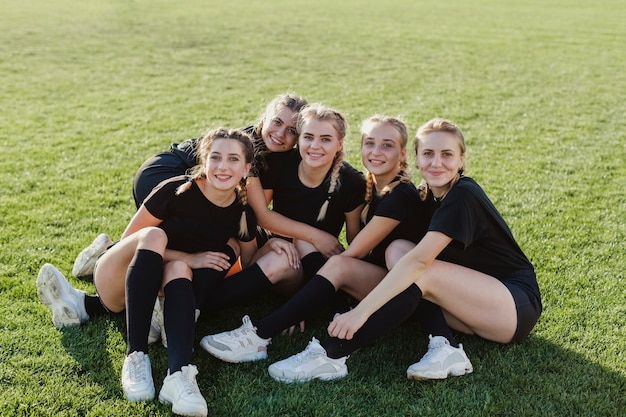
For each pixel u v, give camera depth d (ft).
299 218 12.10
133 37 47.96
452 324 10.91
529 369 10.02
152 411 8.88
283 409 9.03
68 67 37.09
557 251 14.61
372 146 11.36
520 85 34.99
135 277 9.62
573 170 20.93
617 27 59.57
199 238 10.91
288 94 12.32
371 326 9.69
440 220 9.82
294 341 10.83
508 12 70.74
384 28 55.93
